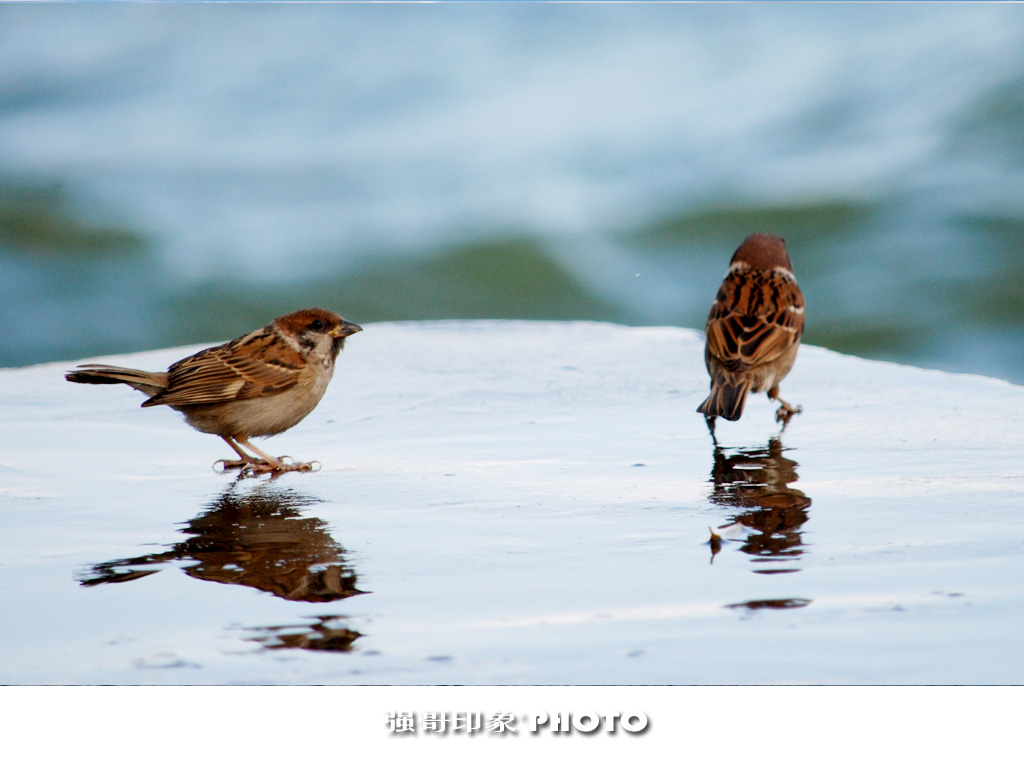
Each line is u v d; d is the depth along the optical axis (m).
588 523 7.26
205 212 43.81
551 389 12.47
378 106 57.19
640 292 38.31
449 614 5.48
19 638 5.23
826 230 41.25
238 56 61.88
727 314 11.17
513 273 38.94
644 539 6.84
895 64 57.09
